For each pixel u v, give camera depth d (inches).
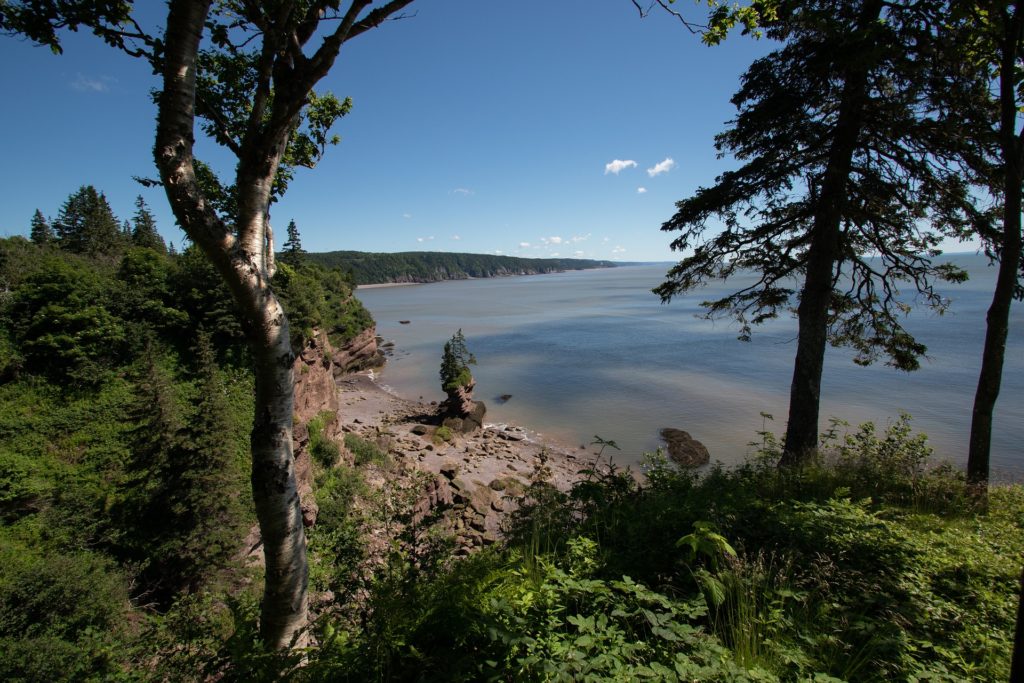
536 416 1589.6
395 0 179.9
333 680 123.9
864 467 328.2
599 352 2497.5
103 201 2620.6
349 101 303.4
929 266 384.8
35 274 912.3
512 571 163.6
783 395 1593.3
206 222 161.9
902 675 118.5
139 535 583.5
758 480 316.5
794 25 351.3
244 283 171.6
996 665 123.3
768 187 389.7
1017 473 900.0
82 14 166.7
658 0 221.0
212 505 603.2
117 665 218.2
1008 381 1544.0
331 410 1168.2
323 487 897.5
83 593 442.0
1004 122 276.8
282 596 181.3
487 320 4072.3
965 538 213.3
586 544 185.8
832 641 125.9
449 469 1083.3
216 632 163.0
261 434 181.9
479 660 121.2
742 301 453.1
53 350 860.6
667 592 149.8
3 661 355.6
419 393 2007.9
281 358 183.6
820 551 182.5
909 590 158.6
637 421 1454.2
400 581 153.6
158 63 181.3
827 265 387.5
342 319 2337.6
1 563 521.7
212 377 656.4
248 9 174.7
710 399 1589.6
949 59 307.4
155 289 1040.8
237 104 251.9
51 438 752.3
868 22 311.0
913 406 1360.7
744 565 158.1
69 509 602.2
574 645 118.6
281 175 301.3
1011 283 293.3
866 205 395.2
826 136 376.2
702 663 115.5
